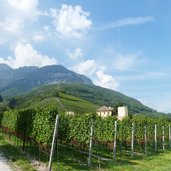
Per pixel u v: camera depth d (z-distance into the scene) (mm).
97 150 36031
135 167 23688
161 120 55156
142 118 52094
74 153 31266
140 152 37719
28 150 31047
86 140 31359
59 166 21438
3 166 20750
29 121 30359
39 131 27078
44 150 27469
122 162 26703
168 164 26609
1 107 131625
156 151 39531
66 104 180125
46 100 189500
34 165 21656
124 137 39406
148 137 46812
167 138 52281
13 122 41688
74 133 33125
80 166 22797
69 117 35281
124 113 71875
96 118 38156
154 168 23875
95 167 22969
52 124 25703
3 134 52375
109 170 22062
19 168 20312
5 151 29047
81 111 171250
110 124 36188
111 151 36031
